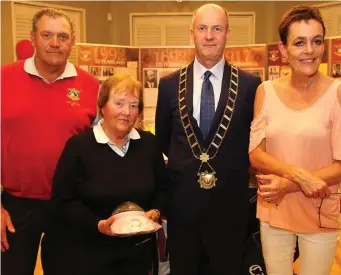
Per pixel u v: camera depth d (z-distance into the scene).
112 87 1.62
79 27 6.70
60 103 1.90
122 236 1.57
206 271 1.98
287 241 1.68
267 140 1.65
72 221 1.63
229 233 1.87
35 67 1.89
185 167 1.86
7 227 1.81
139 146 1.74
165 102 1.97
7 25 5.79
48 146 1.85
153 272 1.93
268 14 7.03
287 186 1.55
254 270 2.04
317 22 1.50
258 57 4.15
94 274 1.67
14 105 1.83
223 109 1.87
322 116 1.54
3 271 1.84
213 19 1.83
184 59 4.02
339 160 1.53
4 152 1.85
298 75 1.56
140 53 4.05
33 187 1.88
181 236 1.88
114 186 1.63
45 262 1.78
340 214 1.70
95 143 1.66
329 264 1.62
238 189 1.87
